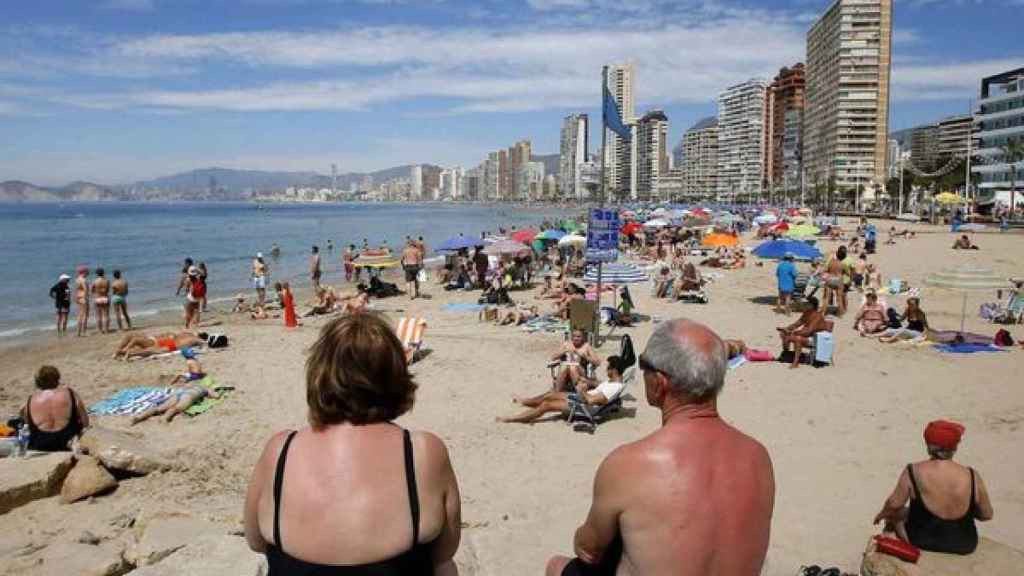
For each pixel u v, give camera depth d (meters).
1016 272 31.12
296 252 54.41
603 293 26.52
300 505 2.14
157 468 9.41
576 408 11.20
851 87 133.62
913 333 16.86
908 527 5.62
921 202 106.19
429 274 38.28
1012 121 103.56
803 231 32.06
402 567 2.15
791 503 8.05
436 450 2.28
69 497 8.45
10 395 14.48
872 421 11.04
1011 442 9.82
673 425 2.59
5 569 6.56
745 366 14.70
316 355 2.31
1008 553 5.52
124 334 21.23
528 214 184.38
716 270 34.44
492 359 16.28
